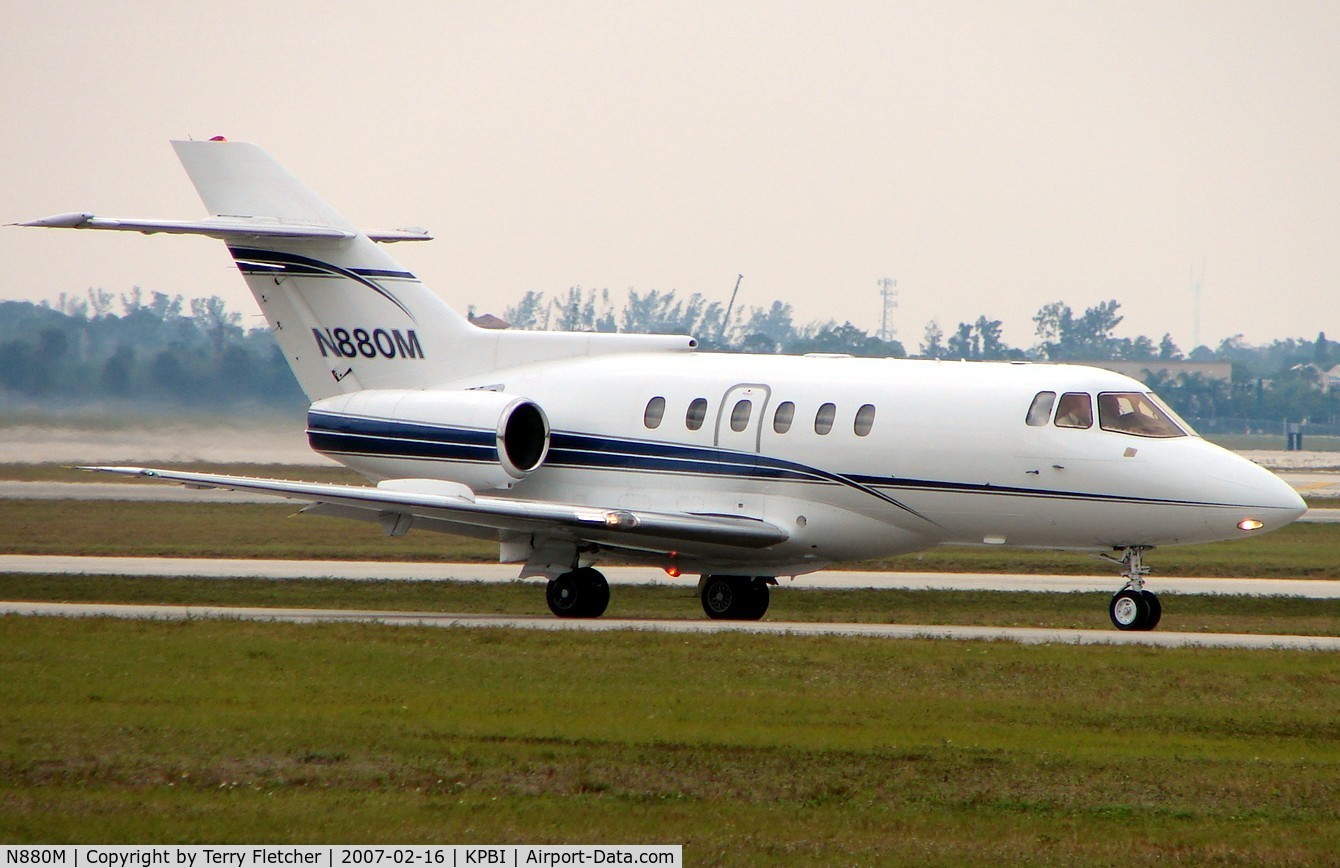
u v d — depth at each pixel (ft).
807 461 304.09
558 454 330.13
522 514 289.74
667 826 143.02
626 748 171.32
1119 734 183.52
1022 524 292.20
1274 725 188.96
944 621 316.60
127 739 172.14
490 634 257.14
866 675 219.61
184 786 154.10
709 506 314.14
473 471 327.26
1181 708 198.59
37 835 138.92
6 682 208.33
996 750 173.37
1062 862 134.31
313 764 162.40
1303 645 261.85
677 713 191.42
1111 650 245.45
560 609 311.88
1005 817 148.05
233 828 140.87
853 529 303.89
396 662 227.20
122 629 261.24
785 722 187.01
